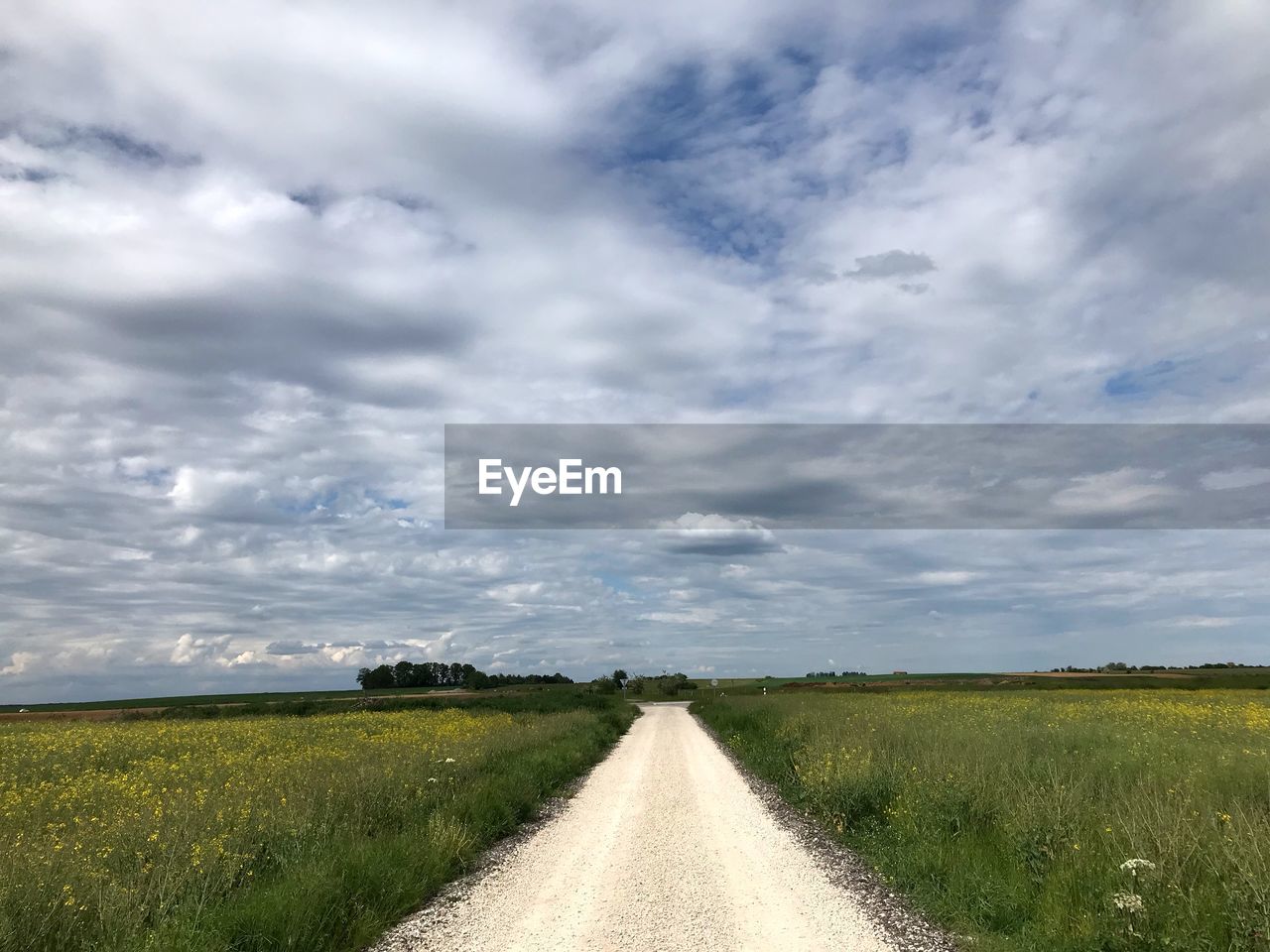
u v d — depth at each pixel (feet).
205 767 58.03
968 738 51.55
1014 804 30.12
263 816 31.71
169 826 29.32
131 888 23.44
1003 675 307.58
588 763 68.28
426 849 30.32
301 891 23.29
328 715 147.84
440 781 43.62
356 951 21.44
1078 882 22.54
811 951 20.68
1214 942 18.44
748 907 24.72
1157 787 30.81
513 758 58.44
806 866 30.32
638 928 22.75
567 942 21.66
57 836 30.83
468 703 183.21
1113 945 19.06
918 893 25.50
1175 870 21.16
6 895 21.12
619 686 331.98
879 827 34.71
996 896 23.61
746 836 36.42
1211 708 96.12
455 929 23.06
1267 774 34.73
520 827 39.55
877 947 20.94
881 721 72.38
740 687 291.58
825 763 45.52
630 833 37.47
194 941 20.16
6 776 58.59
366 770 43.60
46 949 20.24
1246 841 21.79
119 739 89.04
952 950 20.71
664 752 79.25
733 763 68.90
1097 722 71.26
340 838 29.89
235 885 26.23
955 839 29.66
